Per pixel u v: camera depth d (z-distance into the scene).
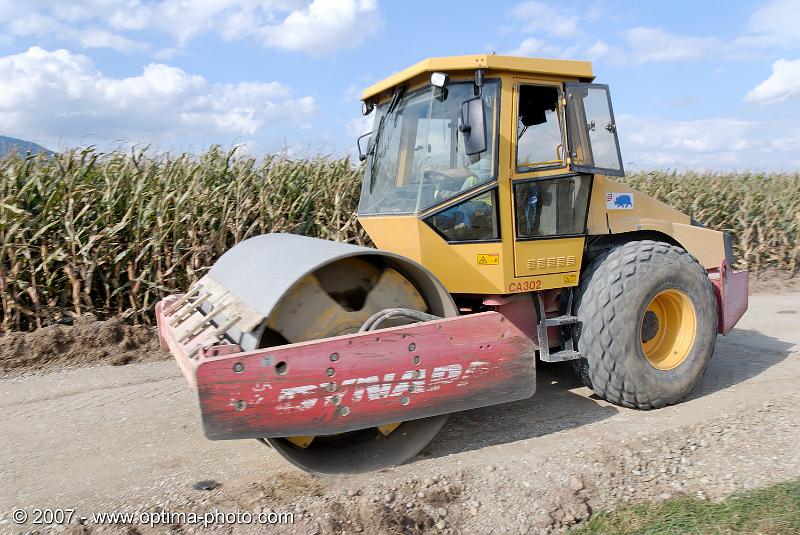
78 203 6.89
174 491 3.45
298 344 3.24
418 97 4.39
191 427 4.47
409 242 4.21
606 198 4.82
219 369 3.06
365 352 3.39
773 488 3.37
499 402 3.81
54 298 6.82
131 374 5.83
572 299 4.69
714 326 4.81
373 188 4.75
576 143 4.44
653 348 4.84
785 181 12.99
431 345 3.58
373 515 3.17
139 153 7.51
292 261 3.65
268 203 7.95
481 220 4.18
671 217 5.41
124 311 7.15
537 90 4.35
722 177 12.82
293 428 3.26
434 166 4.19
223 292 4.10
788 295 9.92
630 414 4.50
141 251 7.04
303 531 3.06
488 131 4.13
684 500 3.36
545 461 3.71
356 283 3.81
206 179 7.82
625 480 3.57
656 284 4.50
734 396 4.82
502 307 4.36
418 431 3.83
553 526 3.20
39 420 4.68
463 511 3.28
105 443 4.20
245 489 3.46
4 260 6.63
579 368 4.65
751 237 11.75
